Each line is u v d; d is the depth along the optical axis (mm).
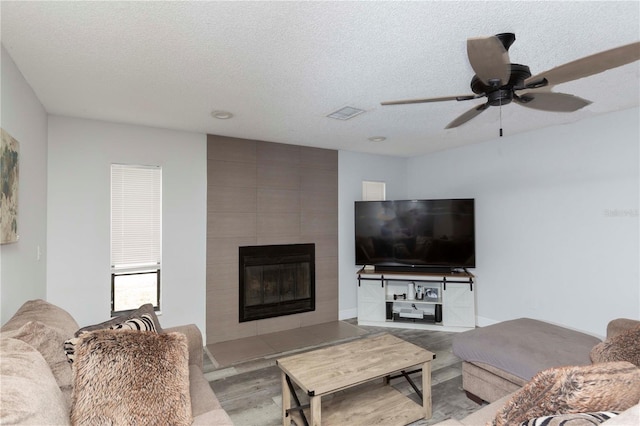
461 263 4383
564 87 2596
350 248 4918
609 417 937
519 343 2357
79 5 1532
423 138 4168
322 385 1967
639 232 3027
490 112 3168
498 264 4238
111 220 3381
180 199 3719
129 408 1358
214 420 1555
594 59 1466
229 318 3984
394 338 2709
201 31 1761
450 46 1935
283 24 1701
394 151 4957
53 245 3096
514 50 2000
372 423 2230
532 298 3875
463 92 2627
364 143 4410
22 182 2242
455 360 3332
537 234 3834
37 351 1306
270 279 4266
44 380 1161
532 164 3875
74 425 1294
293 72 2262
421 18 1658
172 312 3666
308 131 3781
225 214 3977
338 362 2262
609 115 3230
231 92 2602
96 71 2217
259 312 4172
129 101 2783
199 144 3834
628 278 3096
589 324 3373
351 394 2602
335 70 2238
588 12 1620
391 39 1854
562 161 3602
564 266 3582
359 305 4590
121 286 3438
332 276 4754
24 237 2295
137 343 1476
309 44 1901
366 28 1743
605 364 1086
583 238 3426
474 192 4520
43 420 1018
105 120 3309
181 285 3717
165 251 3637
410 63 2145
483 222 4418
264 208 4230
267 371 3133
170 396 1455
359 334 4164
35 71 2201
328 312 4707
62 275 3135
